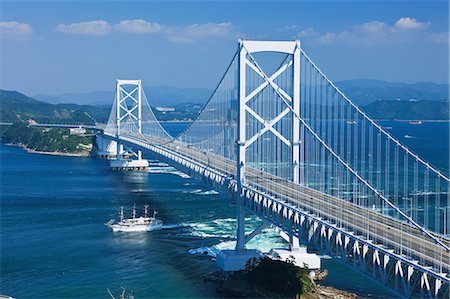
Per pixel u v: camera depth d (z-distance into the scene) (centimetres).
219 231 7094
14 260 5925
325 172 9125
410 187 9812
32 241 6669
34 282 5288
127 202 9081
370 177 9188
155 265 5750
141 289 5119
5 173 13188
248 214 7844
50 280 5338
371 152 10194
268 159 7275
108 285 5209
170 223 7525
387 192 8512
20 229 7269
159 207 8625
